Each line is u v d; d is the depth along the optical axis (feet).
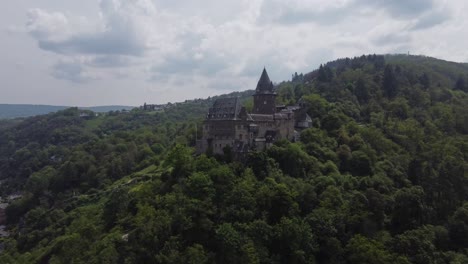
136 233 447.83
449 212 577.02
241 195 479.41
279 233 440.86
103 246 458.50
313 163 593.01
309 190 516.32
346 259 451.53
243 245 419.33
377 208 508.53
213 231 444.96
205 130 632.38
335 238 457.68
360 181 579.89
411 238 463.42
